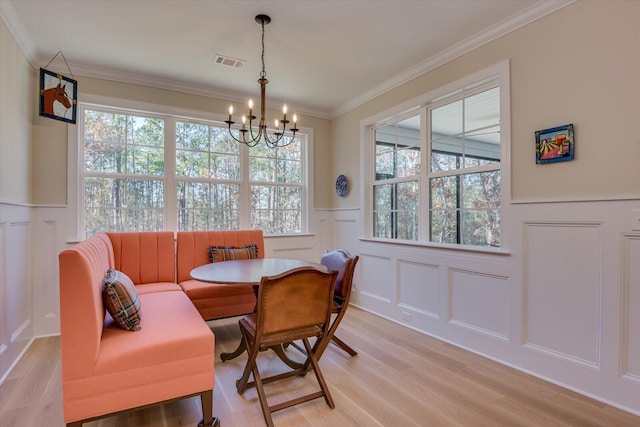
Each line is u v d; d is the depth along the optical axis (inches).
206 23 97.1
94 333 60.2
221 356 100.5
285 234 169.9
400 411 74.7
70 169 123.6
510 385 85.7
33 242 116.0
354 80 138.9
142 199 139.5
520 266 94.0
